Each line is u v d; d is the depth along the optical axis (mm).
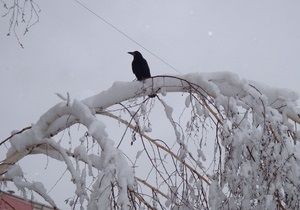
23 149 4535
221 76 4348
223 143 3998
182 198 4055
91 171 3602
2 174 4633
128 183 3283
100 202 3232
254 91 4273
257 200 3963
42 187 4383
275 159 4012
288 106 4387
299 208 4000
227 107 4113
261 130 4137
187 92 4391
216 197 3990
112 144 3557
